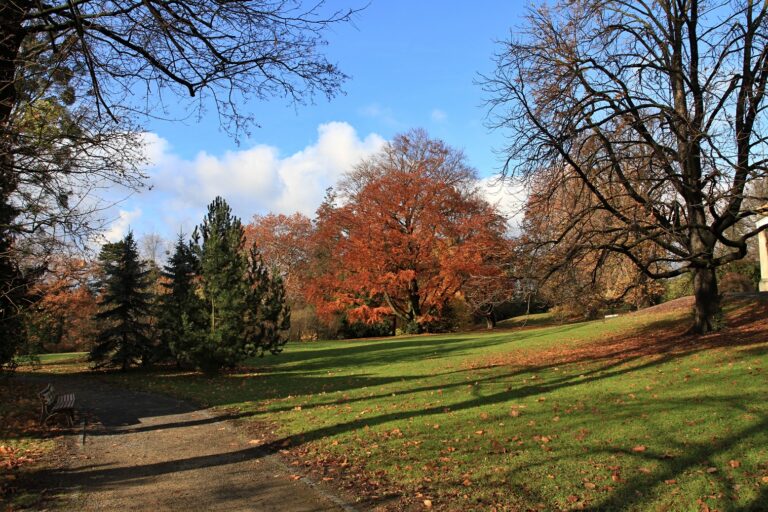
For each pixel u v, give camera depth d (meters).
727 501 4.96
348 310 43.62
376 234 41.97
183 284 23.75
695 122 13.56
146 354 23.14
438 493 5.76
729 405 8.14
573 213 15.10
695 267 16.38
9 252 7.52
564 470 6.14
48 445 8.62
